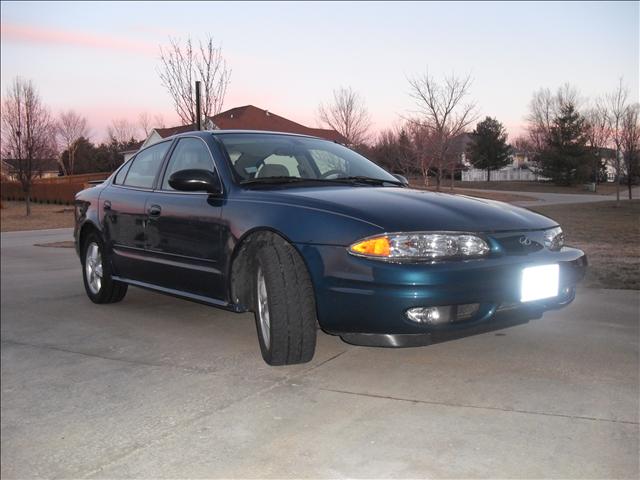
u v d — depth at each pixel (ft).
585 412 9.16
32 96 93.91
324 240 10.47
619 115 59.26
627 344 12.56
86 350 14.01
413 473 7.59
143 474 8.05
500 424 8.84
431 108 79.00
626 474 7.37
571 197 92.07
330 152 15.52
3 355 13.87
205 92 43.73
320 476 7.66
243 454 8.36
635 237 27.78
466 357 11.98
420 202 11.27
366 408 9.64
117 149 194.70
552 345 12.59
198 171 12.98
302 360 11.31
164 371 12.17
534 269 10.62
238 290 12.55
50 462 8.70
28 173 93.40
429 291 9.57
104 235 17.43
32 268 28.89
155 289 15.38
